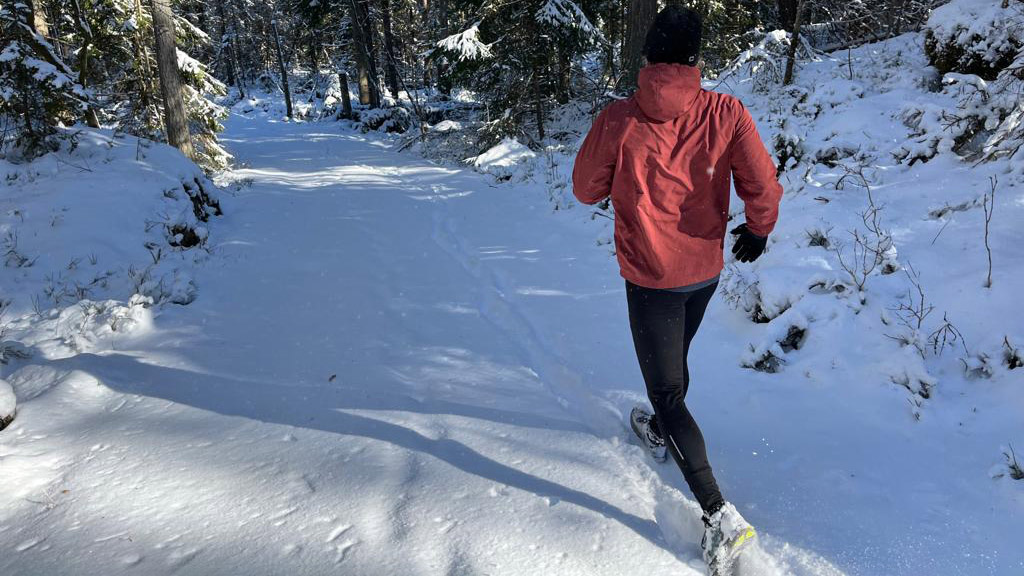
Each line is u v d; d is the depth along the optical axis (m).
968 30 7.27
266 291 5.27
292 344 4.10
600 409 3.07
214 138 13.64
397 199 9.51
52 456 2.66
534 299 4.85
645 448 2.70
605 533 2.15
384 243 6.81
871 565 1.97
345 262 6.06
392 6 32.31
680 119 2.00
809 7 10.66
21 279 5.21
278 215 8.36
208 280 5.61
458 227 7.48
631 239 2.09
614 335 4.04
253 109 38.62
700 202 2.04
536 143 12.99
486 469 2.54
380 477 2.46
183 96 12.98
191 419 3.03
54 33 14.95
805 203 5.05
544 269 5.63
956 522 2.14
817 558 2.02
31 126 7.64
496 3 12.60
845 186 5.30
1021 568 1.91
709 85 11.80
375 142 19.36
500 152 11.73
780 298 3.77
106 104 13.59
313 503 2.28
